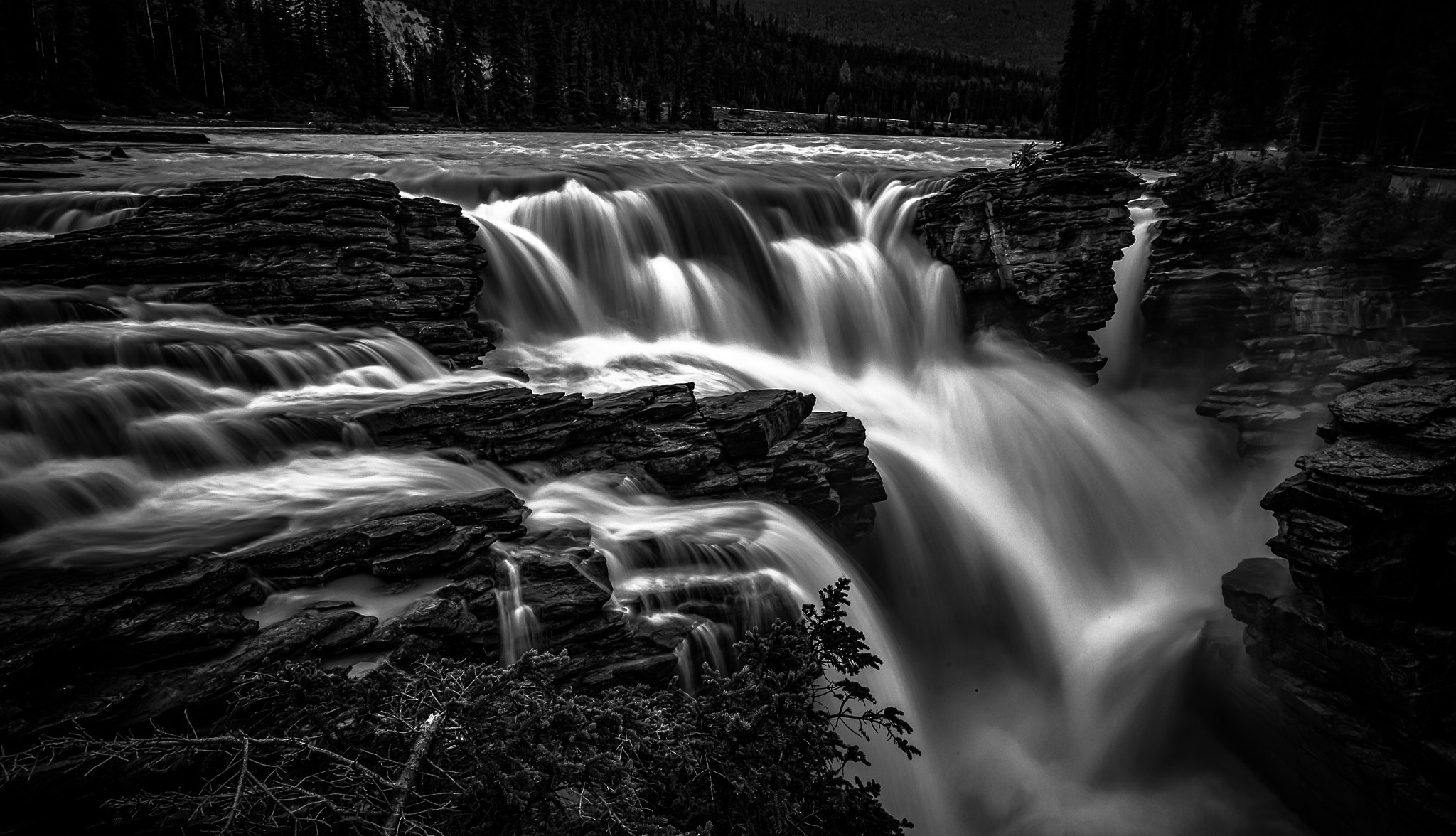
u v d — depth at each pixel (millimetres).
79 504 10430
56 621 7270
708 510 13516
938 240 25375
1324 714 13180
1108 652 17750
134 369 13250
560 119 89000
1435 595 12555
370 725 5703
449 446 13086
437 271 17984
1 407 11250
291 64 78312
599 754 5965
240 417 12398
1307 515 13180
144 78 65438
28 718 6637
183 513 10438
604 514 12602
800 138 83938
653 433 14391
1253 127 42781
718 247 25188
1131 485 22234
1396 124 32500
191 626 7746
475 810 5492
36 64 63312
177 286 15773
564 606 9734
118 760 6609
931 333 25500
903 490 18594
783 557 12922
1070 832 14016
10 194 20797
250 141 46812
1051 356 24172
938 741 15766
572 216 23375
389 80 98125
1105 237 23672
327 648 8078
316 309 16188
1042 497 21438
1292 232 22625
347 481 11672
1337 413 13828
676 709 7801
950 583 18688
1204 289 23578
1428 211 21141
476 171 29484
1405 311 20672
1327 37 33625
